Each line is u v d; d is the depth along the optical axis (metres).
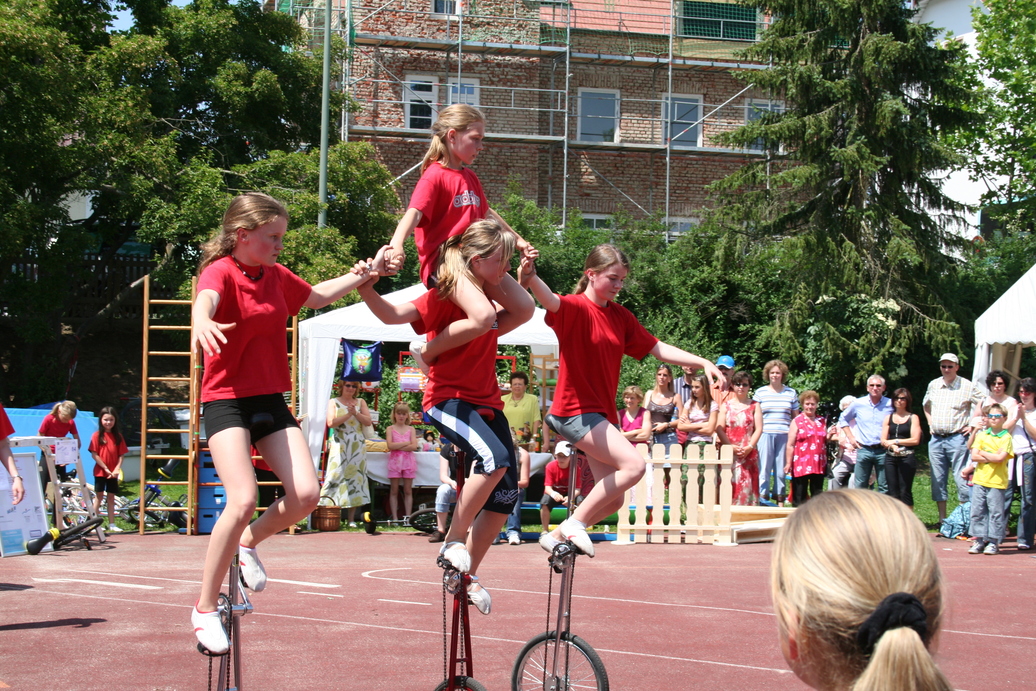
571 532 4.52
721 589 8.50
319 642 6.41
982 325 13.10
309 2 27.30
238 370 3.88
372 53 25.94
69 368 21.94
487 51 26.52
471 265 4.24
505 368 20.19
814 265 20.34
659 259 23.08
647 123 27.64
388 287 22.20
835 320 20.50
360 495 12.75
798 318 20.22
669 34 27.33
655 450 12.10
